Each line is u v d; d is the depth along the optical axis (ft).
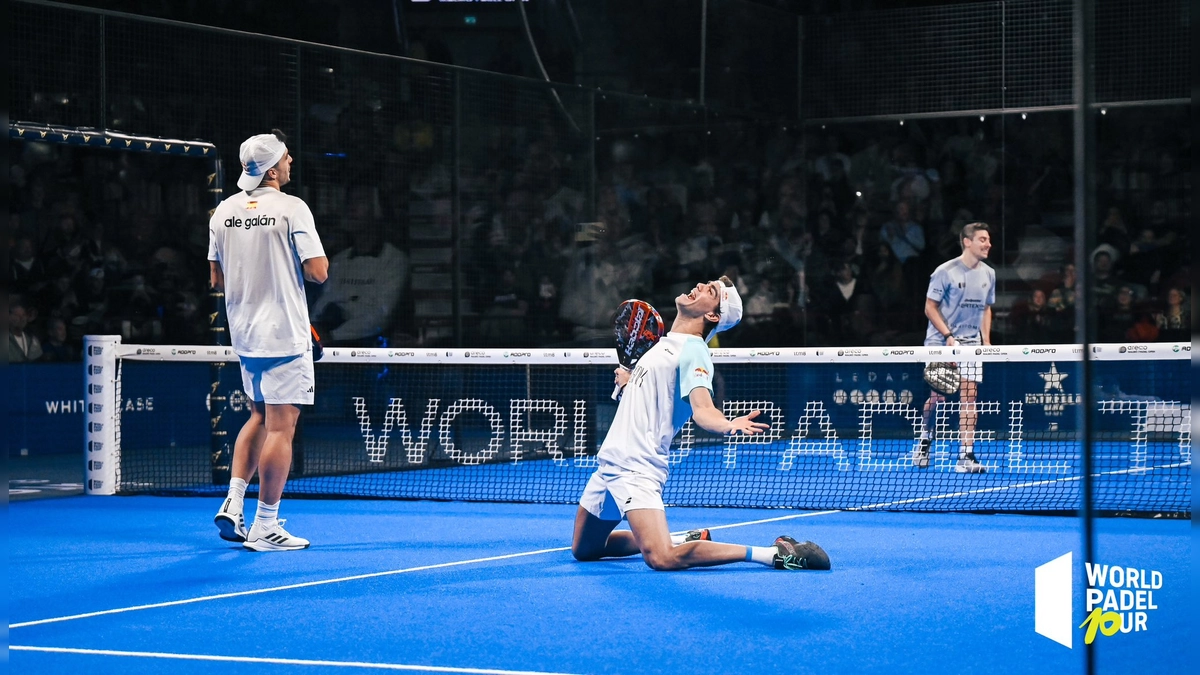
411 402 34.19
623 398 18.54
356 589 16.69
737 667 12.32
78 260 37.99
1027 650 12.91
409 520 24.17
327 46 32.96
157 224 40.01
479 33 41.63
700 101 40.57
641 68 40.65
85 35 31.76
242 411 32.60
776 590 16.34
